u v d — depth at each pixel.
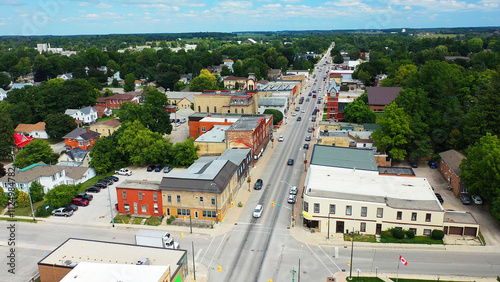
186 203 63.78
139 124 94.50
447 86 96.81
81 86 156.50
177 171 87.81
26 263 52.84
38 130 123.19
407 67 152.00
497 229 59.03
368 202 57.50
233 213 65.81
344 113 118.25
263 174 84.06
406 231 56.91
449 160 78.00
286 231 59.47
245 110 117.75
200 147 91.81
